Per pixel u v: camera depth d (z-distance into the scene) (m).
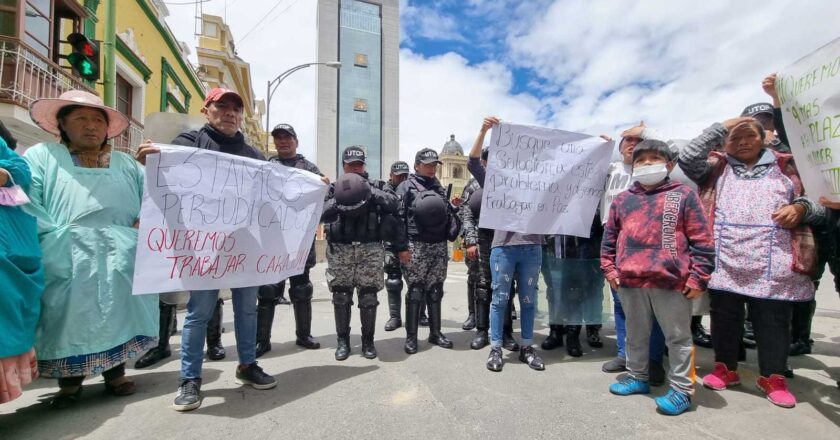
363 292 3.60
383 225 3.61
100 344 2.49
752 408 2.55
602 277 3.76
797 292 2.60
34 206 2.41
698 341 4.02
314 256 4.01
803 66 2.46
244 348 2.89
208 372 3.25
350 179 3.48
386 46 74.75
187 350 2.59
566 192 3.56
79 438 2.17
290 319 5.32
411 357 3.60
